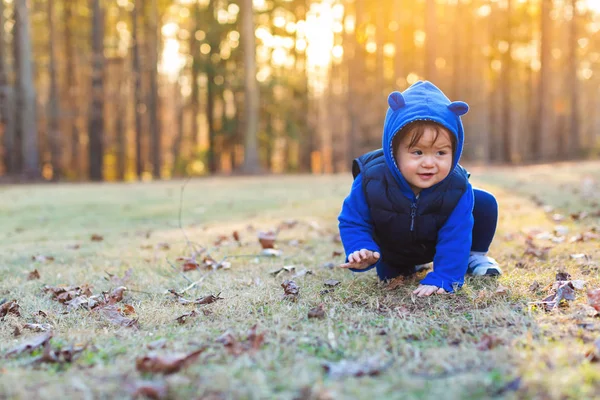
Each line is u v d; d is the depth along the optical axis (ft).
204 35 78.13
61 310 8.55
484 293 8.05
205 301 8.62
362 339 6.43
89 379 5.47
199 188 36.47
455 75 78.48
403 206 8.43
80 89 77.87
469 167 60.75
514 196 23.02
